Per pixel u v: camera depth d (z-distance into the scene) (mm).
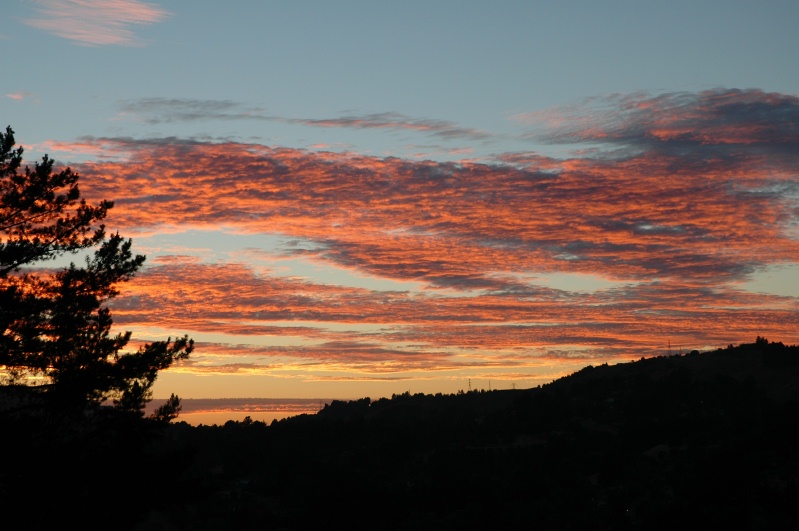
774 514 66500
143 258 27984
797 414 103062
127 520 26531
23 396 24922
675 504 69438
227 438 103125
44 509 24656
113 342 27188
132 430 26859
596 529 73375
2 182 25484
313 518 76062
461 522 75625
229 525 74688
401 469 105000
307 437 118625
